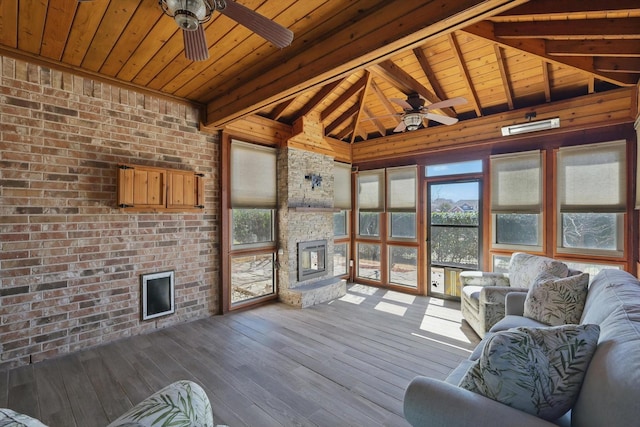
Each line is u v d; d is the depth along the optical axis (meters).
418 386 1.19
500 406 1.05
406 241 5.32
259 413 2.03
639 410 0.77
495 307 2.93
